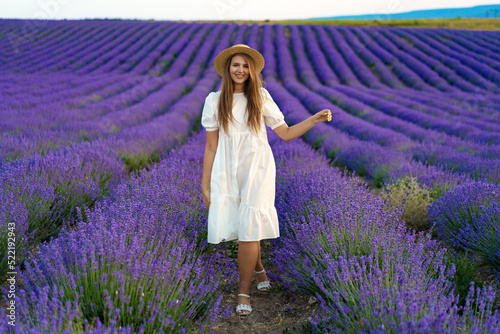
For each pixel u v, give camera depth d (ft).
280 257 7.64
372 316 4.85
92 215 7.40
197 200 9.56
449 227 9.76
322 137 25.81
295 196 9.81
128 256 5.54
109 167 13.76
